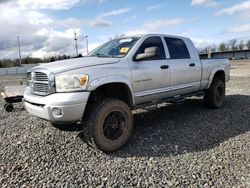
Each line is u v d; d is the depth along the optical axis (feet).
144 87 17.99
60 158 14.84
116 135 15.93
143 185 11.93
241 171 12.90
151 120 21.95
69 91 14.55
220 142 16.84
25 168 13.80
